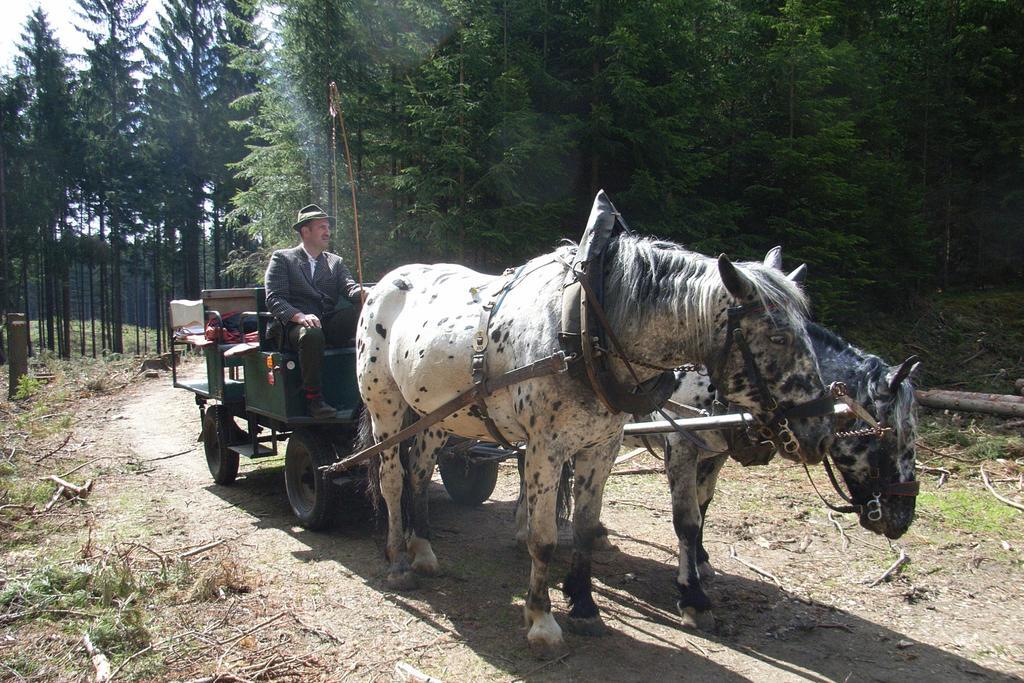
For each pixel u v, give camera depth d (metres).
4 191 25.42
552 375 3.22
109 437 8.78
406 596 4.13
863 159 13.25
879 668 3.39
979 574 4.55
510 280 3.72
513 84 10.18
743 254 11.07
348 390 5.35
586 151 11.05
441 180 10.18
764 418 2.96
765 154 11.80
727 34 12.46
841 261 11.92
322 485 4.99
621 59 10.52
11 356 11.95
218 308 6.36
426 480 4.56
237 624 3.73
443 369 3.82
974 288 15.06
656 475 6.78
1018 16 15.14
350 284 5.49
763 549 4.93
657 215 10.67
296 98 11.62
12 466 6.79
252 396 5.70
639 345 3.15
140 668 3.23
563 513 4.43
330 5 10.86
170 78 28.28
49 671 3.21
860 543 5.02
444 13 10.87
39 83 27.52
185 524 5.37
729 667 3.37
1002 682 3.28
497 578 4.42
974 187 15.13
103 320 28.91
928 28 15.51
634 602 4.12
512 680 3.21
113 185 28.12
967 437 7.55
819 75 12.15
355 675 3.24
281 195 12.16
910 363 3.54
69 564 4.35
